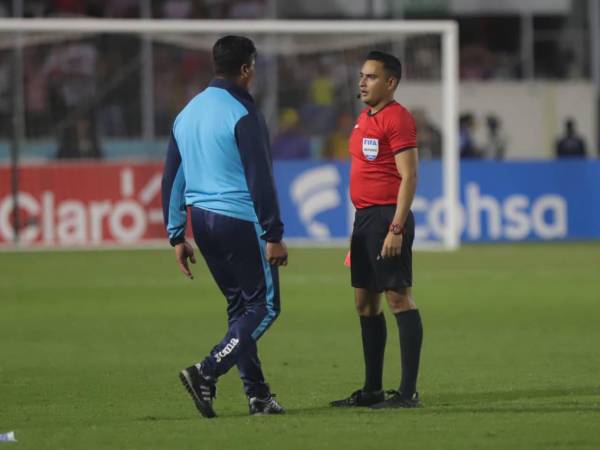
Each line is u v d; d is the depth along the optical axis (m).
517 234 83.94
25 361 36.53
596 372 33.84
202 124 26.05
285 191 81.38
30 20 75.44
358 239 28.38
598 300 52.66
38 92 87.12
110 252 77.06
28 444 23.73
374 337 28.69
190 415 27.38
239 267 26.14
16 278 62.69
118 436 24.47
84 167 79.38
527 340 40.88
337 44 84.81
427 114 96.56
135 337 42.09
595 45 107.00
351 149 28.47
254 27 76.44
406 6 104.56
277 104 88.06
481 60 108.19
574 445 23.34
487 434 24.38
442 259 72.31
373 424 25.56
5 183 78.62
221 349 26.05
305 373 34.06
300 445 23.41
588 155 105.94
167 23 76.19
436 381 32.38
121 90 88.00
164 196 27.11
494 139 101.38
